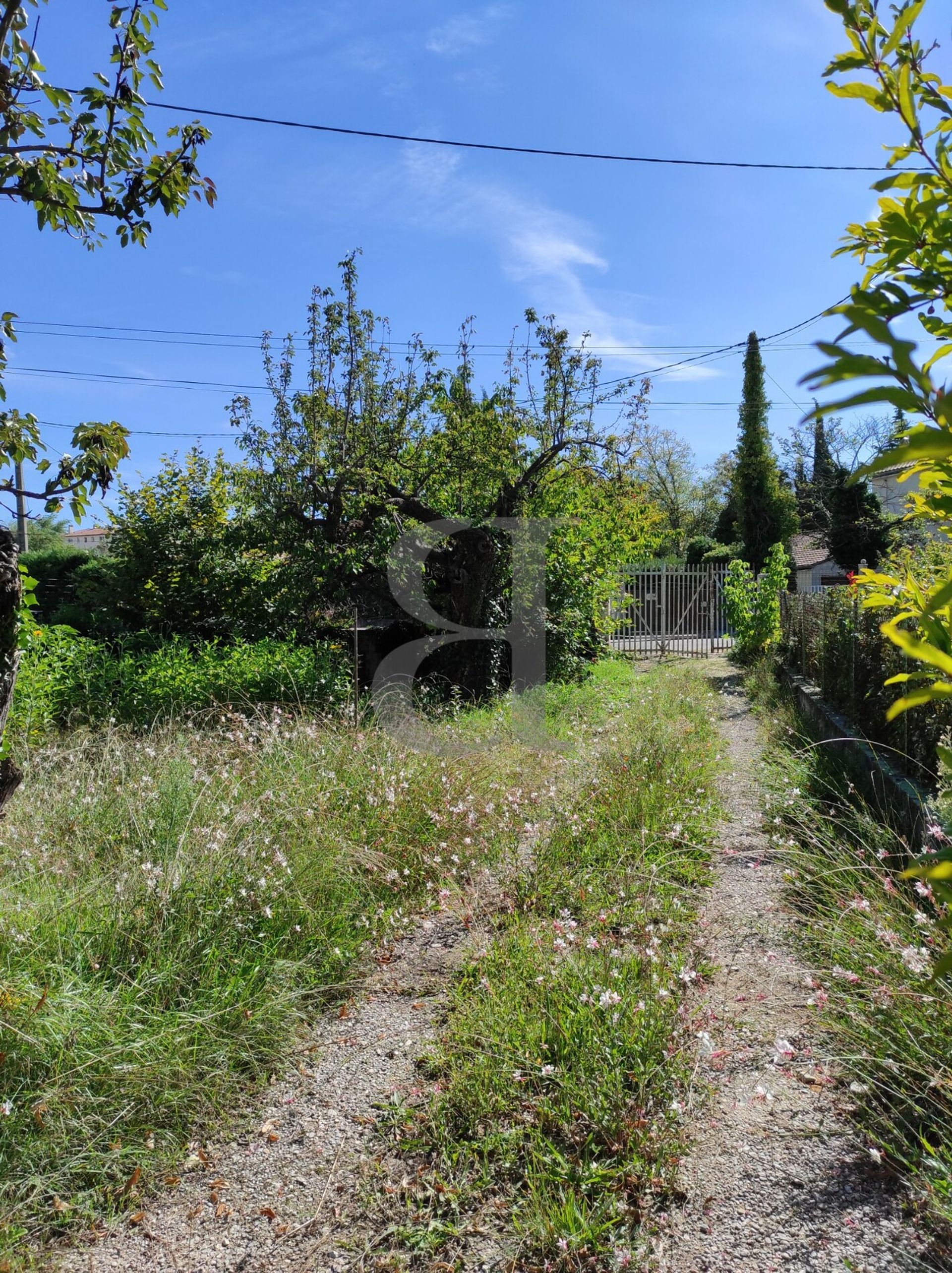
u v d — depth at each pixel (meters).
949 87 1.28
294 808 4.80
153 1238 2.29
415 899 4.46
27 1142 2.47
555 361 10.84
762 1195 2.25
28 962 3.09
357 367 10.22
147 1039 2.87
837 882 3.72
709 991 3.29
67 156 3.10
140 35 2.99
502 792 5.70
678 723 8.27
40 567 19.73
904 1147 2.33
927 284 1.30
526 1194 2.35
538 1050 2.88
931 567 5.00
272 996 3.31
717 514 46.88
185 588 10.50
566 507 12.04
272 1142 2.67
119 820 4.50
